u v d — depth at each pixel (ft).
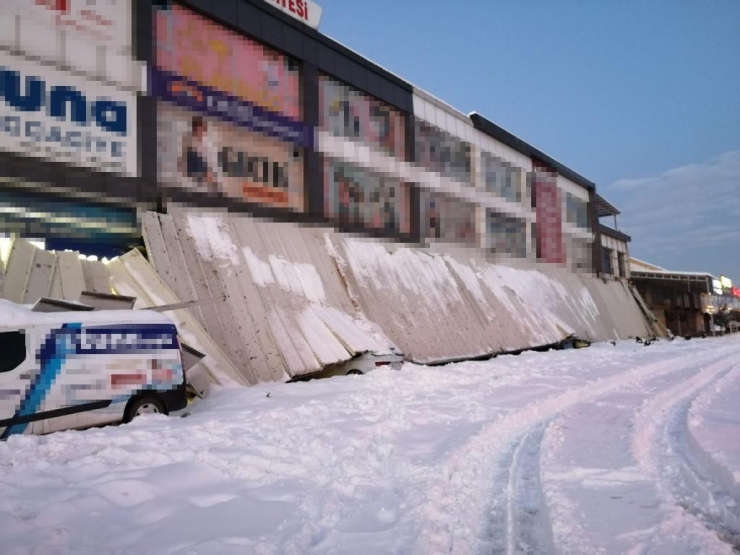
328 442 23.36
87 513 15.15
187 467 19.45
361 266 64.49
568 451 21.04
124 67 47.09
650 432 24.44
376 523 14.92
